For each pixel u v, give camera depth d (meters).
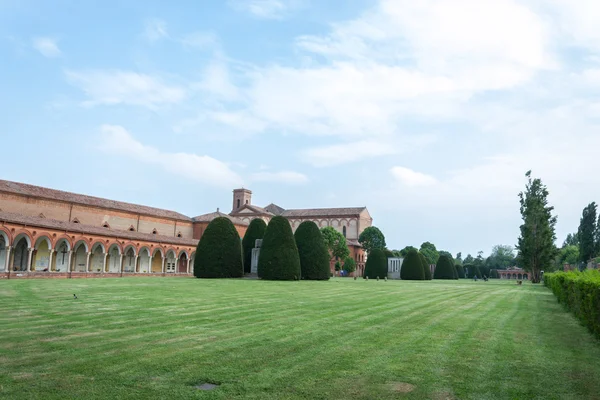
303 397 6.77
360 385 7.39
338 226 113.19
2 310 15.39
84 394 6.71
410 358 9.32
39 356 8.83
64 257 54.03
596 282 12.48
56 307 16.42
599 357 9.94
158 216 72.38
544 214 61.59
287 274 43.50
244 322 13.77
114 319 13.76
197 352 9.46
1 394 6.61
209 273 44.75
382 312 17.44
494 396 7.02
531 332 13.28
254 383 7.39
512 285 51.12
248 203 115.19
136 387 7.09
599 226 71.69
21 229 40.78
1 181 51.16
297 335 11.64
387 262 76.88
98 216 62.09
